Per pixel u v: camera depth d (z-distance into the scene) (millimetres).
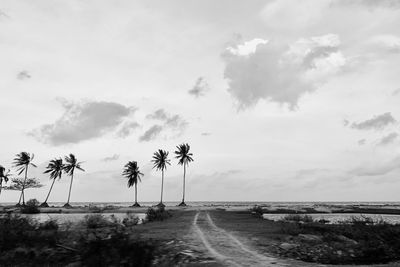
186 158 101125
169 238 17297
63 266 11930
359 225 19391
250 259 12422
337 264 13227
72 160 99312
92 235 14156
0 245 13539
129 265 11820
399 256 14852
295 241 16344
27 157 93625
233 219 33938
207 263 11703
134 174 99188
